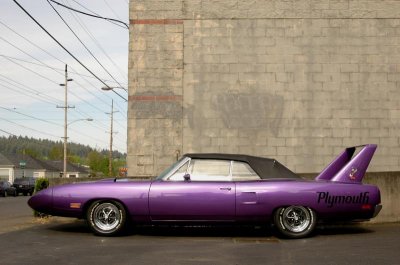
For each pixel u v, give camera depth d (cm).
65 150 4600
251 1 1255
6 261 592
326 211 771
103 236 779
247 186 766
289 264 577
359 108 1237
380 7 1253
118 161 9525
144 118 1238
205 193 760
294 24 1252
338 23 1252
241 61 1247
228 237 786
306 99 1239
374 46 1247
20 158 7988
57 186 796
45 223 955
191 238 773
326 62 1245
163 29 1254
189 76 1246
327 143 1230
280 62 1245
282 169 803
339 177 802
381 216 959
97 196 772
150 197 764
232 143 1234
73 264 577
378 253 640
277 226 764
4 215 1341
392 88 1239
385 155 1229
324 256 623
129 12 1256
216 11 1255
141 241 739
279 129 1235
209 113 1239
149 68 1247
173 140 1234
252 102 1240
